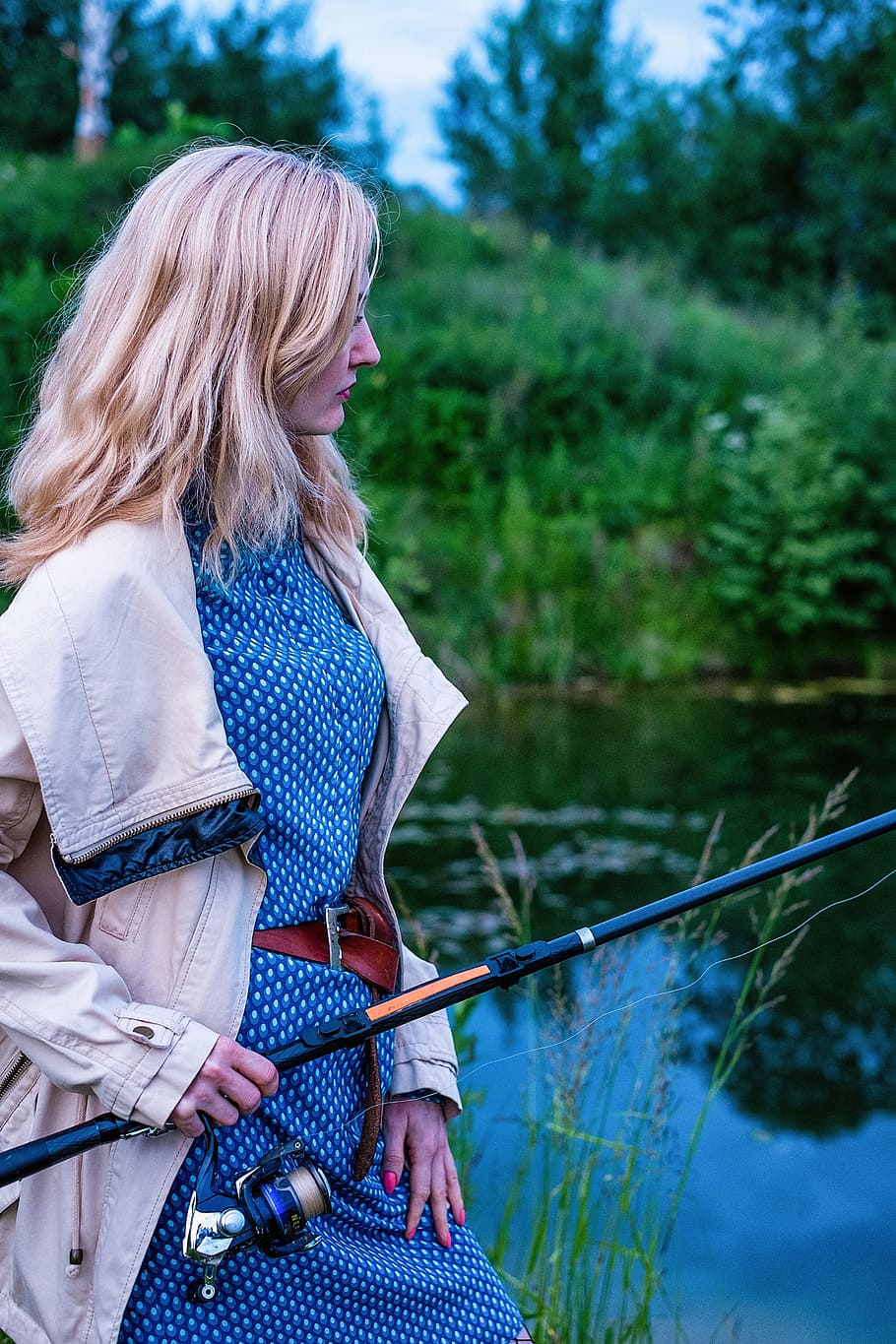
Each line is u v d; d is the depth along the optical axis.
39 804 1.31
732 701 9.77
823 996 4.27
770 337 14.34
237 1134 1.36
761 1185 3.13
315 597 1.58
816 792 6.79
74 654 1.28
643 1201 2.87
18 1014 1.27
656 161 22.95
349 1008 1.46
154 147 12.22
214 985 1.33
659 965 3.57
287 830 1.43
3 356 7.10
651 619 10.87
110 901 1.34
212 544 1.41
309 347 1.40
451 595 10.52
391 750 1.66
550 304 13.43
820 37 23.48
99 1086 1.26
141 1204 1.31
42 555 1.36
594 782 7.06
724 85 23.91
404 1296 1.49
